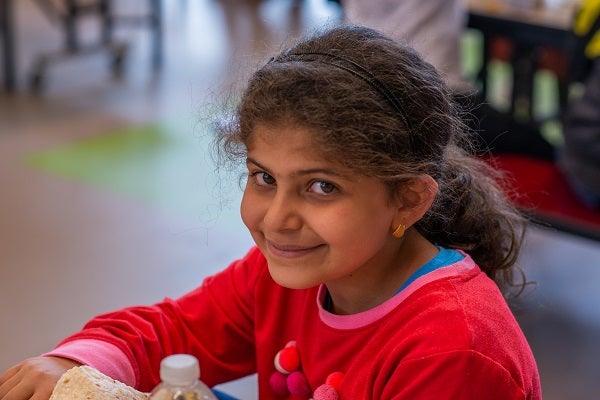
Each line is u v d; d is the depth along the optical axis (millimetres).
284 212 1122
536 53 4891
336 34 1210
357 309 1325
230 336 1547
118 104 5957
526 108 4961
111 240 3980
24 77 6395
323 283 1248
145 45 7469
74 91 6172
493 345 1166
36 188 4504
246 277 1521
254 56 1342
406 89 1150
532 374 1245
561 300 3596
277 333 1468
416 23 3430
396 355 1202
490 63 4738
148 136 5352
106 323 1493
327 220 1111
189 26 8273
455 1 3529
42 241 3932
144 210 4309
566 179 3232
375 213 1135
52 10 7730
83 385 1181
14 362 3023
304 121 1076
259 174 1165
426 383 1149
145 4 9086
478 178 1423
